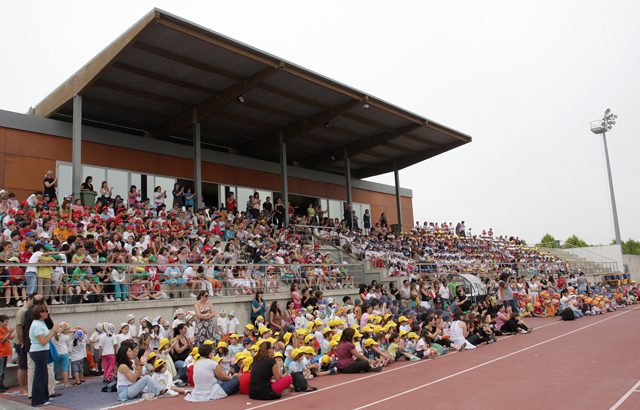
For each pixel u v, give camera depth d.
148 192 26.09
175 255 18.09
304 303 18.89
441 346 15.86
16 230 14.81
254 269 19.95
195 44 19.48
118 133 25.22
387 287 25.69
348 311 17.64
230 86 23.14
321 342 13.92
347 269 26.28
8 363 11.92
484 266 34.31
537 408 8.16
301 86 24.08
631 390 9.09
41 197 19.17
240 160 31.00
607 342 15.62
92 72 20.38
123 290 15.20
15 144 21.84
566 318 24.41
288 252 23.92
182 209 23.45
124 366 10.59
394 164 37.66
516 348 15.69
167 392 10.92
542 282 32.47
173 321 14.83
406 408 8.59
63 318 12.98
